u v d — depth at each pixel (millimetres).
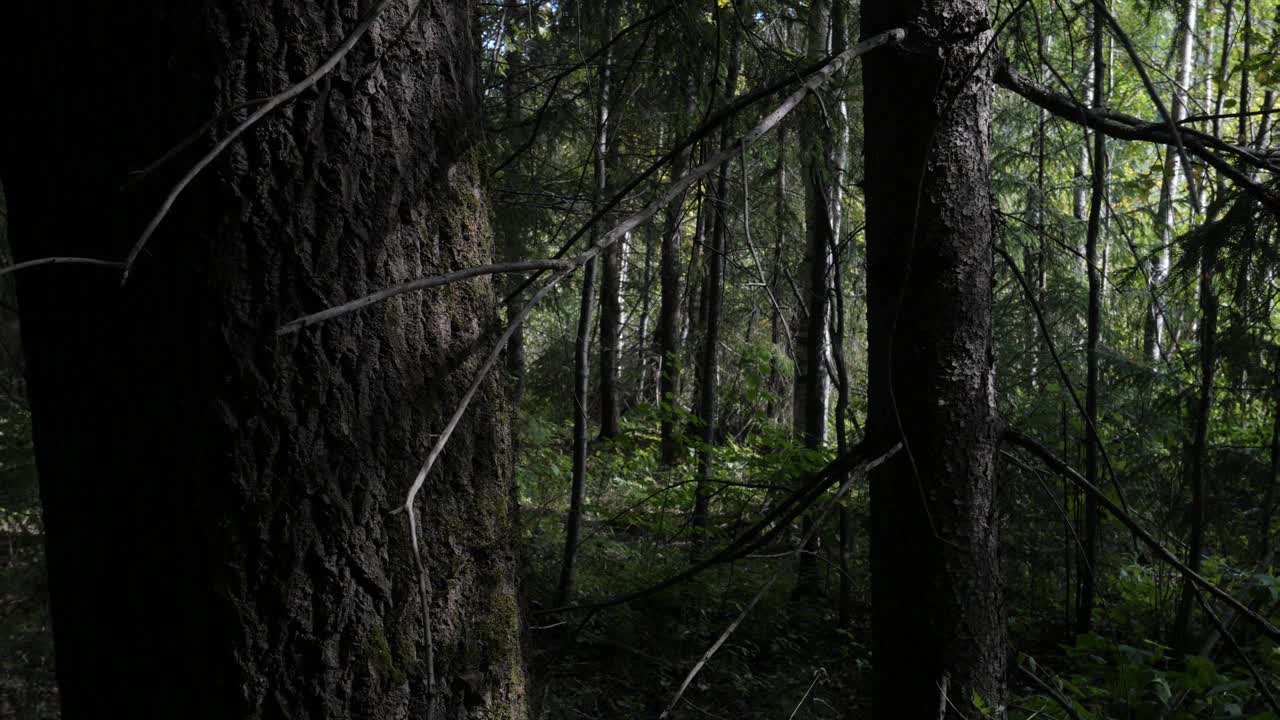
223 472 1234
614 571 5484
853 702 4215
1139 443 5344
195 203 1222
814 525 1802
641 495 8172
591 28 3617
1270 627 1836
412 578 1348
